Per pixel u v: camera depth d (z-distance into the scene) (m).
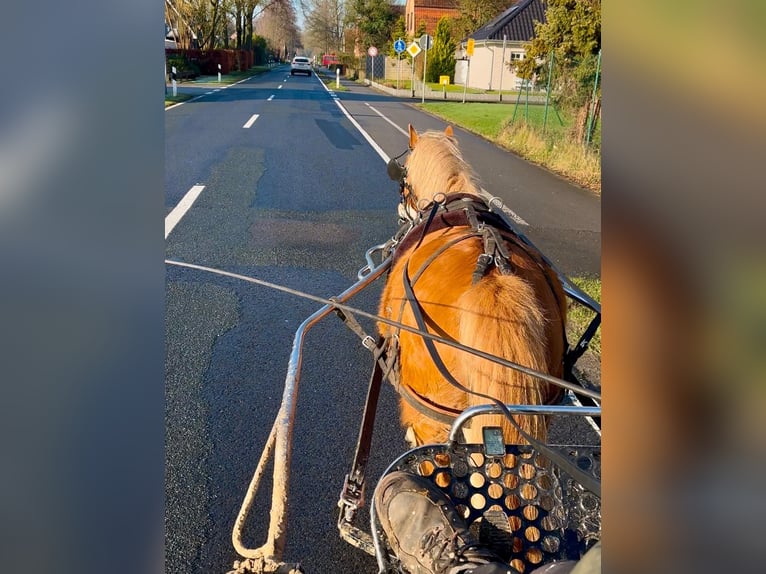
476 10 51.22
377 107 27.59
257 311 6.27
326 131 18.69
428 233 3.17
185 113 21.86
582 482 1.96
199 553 3.31
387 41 59.59
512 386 2.40
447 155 3.66
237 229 8.93
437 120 23.05
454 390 2.65
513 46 41.16
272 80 48.62
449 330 2.62
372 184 12.07
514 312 2.44
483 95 37.62
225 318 6.07
